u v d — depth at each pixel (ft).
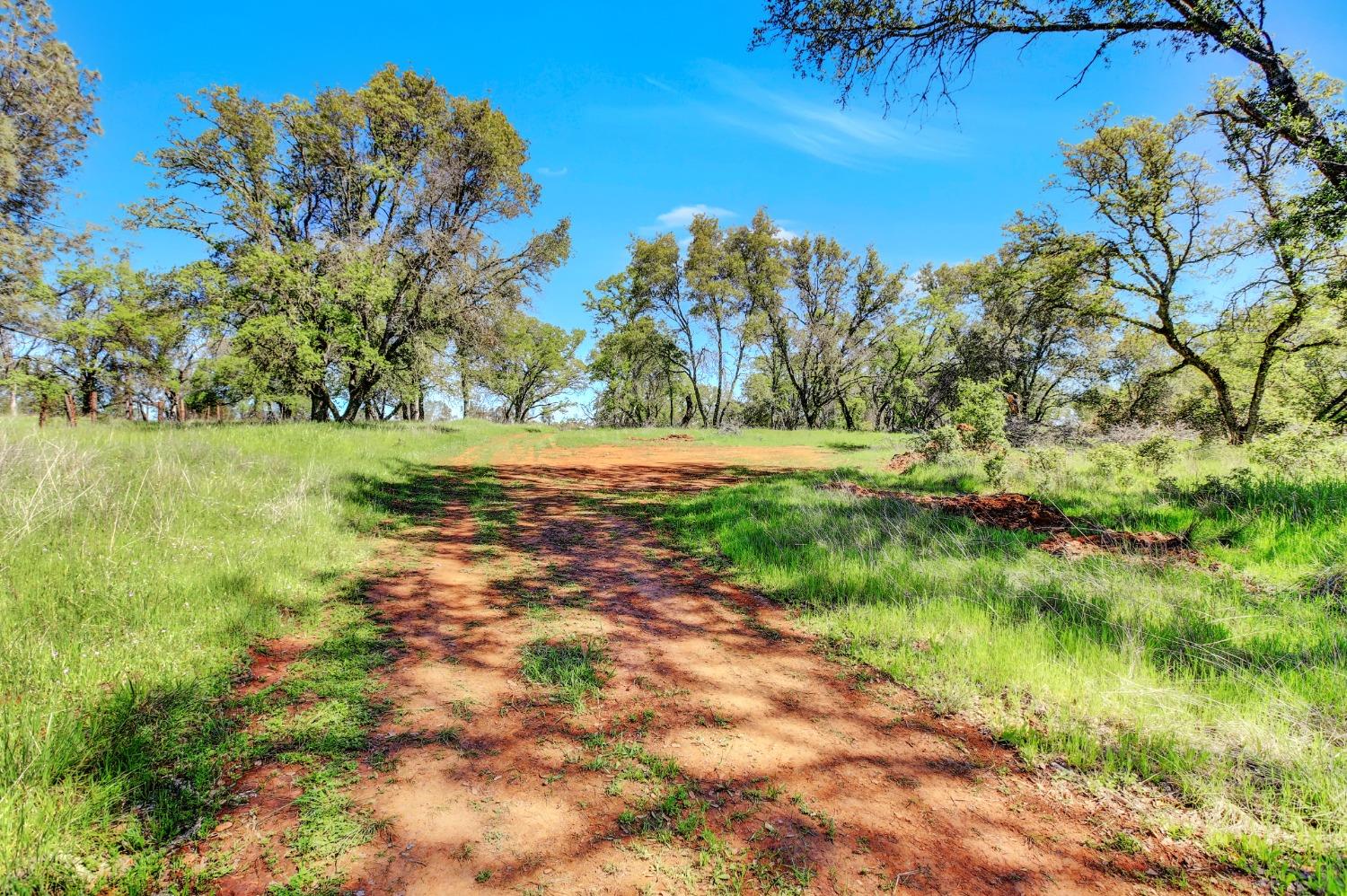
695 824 8.18
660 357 159.33
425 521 28.19
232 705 10.69
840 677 13.17
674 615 16.93
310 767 9.15
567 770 9.38
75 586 13.44
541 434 94.12
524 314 96.84
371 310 72.13
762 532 24.73
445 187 77.20
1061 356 107.55
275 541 19.60
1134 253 64.49
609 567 21.81
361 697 11.41
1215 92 45.78
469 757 9.65
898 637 14.90
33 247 63.98
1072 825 8.39
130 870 6.89
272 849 7.38
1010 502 29.22
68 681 10.03
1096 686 11.90
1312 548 18.52
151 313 80.07
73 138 69.87
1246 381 71.61
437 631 14.97
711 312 146.51
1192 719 10.55
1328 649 12.50
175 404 104.53
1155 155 60.80
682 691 12.28
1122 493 30.12
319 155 75.77
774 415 198.29
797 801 8.78
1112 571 18.20
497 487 40.47
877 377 160.97
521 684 12.35
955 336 126.62
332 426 61.21
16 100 63.82
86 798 7.76
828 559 20.68
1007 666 12.87
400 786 8.79
